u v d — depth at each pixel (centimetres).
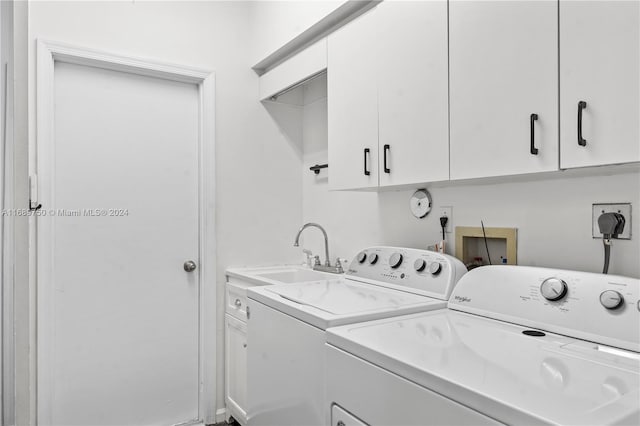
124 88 229
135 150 231
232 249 254
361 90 177
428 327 119
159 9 234
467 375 83
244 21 262
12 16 93
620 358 94
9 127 93
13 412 93
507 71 120
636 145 93
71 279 213
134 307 229
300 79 223
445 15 139
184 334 243
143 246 232
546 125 111
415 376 88
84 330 216
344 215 241
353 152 181
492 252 164
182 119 245
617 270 123
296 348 134
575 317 110
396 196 204
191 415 244
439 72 141
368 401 101
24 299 106
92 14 215
